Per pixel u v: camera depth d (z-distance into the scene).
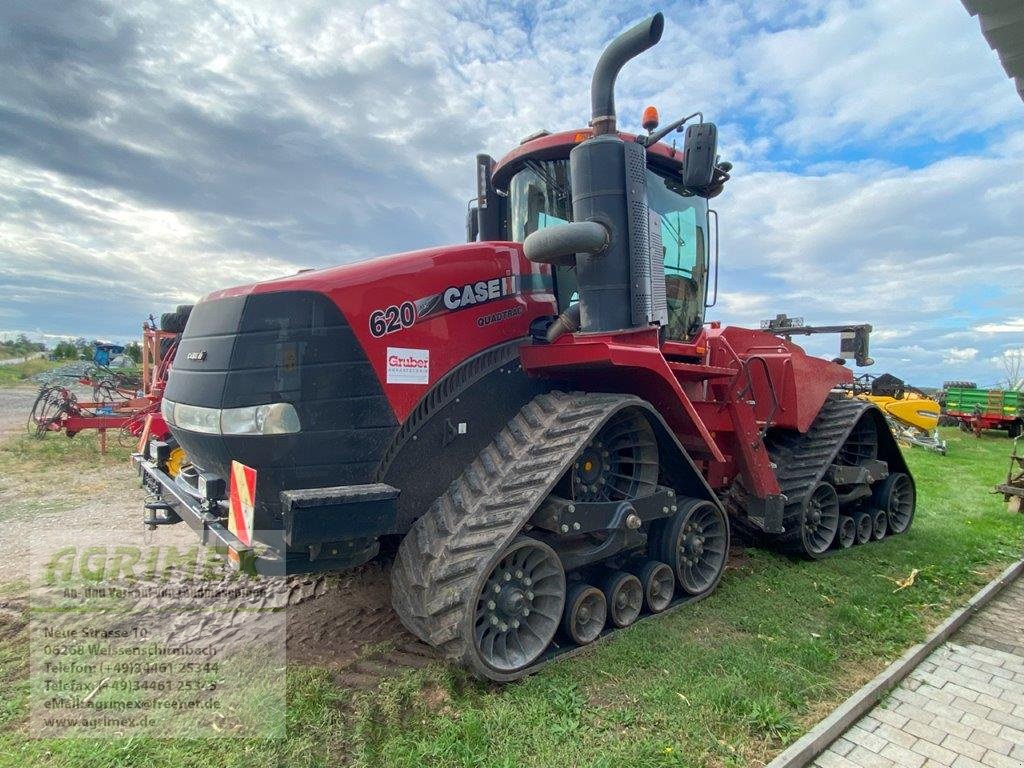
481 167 5.21
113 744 2.58
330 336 3.22
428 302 3.57
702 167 3.95
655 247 4.22
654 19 3.57
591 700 3.06
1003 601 4.92
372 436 3.31
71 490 7.80
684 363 4.98
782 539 5.69
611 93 3.93
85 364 17.19
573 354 3.70
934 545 6.28
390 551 4.46
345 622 3.87
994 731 3.06
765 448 5.80
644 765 2.56
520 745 2.68
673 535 4.28
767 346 6.21
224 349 3.23
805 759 2.75
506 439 3.74
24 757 2.50
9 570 4.68
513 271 4.07
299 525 2.79
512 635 3.31
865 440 6.83
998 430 20.25
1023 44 3.43
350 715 2.86
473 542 3.16
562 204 4.46
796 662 3.56
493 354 3.89
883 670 3.62
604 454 4.05
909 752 2.87
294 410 3.15
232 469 3.11
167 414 3.78
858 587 4.88
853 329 7.70
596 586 3.90
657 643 3.67
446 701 2.99
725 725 2.88
